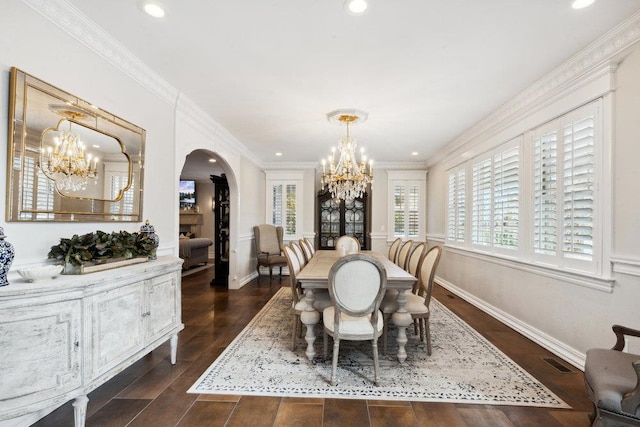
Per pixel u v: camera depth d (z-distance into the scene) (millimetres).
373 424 1759
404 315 2527
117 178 2309
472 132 4188
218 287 5422
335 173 3939
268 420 1789
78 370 1549
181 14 1918
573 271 2469
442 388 2135
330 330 2289
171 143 3088
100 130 2143
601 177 2258
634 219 2035
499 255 3553
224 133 4336
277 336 3123
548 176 2812
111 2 1804
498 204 3660
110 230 2270
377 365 2195
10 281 1525
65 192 1871
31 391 1395
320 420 1793
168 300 2314
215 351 2744
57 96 1817
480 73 2668
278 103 3340
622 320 2107
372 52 2350
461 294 4707
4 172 1551
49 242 1793
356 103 3336
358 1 1796
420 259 3139
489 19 1950
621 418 1339
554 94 2695
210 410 1878
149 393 2059
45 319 1438
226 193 5793
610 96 2189
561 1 1781
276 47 2291
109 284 1728
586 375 1605
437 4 1813
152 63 2523
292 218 6750
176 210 3166
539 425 1756
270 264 5922
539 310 2930
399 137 4691
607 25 2008
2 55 1543
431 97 3182
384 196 6809
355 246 5105
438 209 5938
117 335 1795
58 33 1833
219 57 2434
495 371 2379
